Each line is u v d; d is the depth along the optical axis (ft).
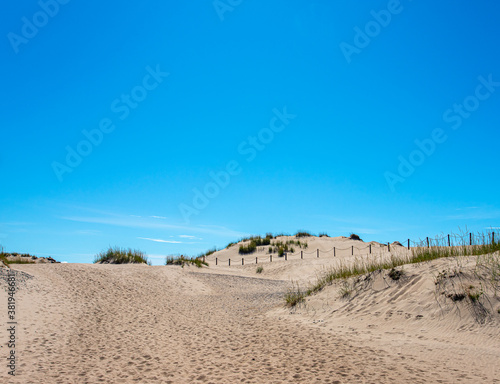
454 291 28.45
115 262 68.03
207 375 18.65
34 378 17.98
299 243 111.65
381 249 92.73
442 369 18.42
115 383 17.53
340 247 104.83
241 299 48.83
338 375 17.80
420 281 32.19
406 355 21.09
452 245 38.58
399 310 29.53
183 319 35.01
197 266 76.13
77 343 24.93
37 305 33.04
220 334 28.73
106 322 31.55
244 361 21.13
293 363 20.27
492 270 29.09
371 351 22.17
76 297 38.37
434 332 25.41
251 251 110.32
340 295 36.73
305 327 30.22
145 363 20.99
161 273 59.47
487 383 16.29
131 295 44.24
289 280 68.13
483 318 25.26
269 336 27.58
